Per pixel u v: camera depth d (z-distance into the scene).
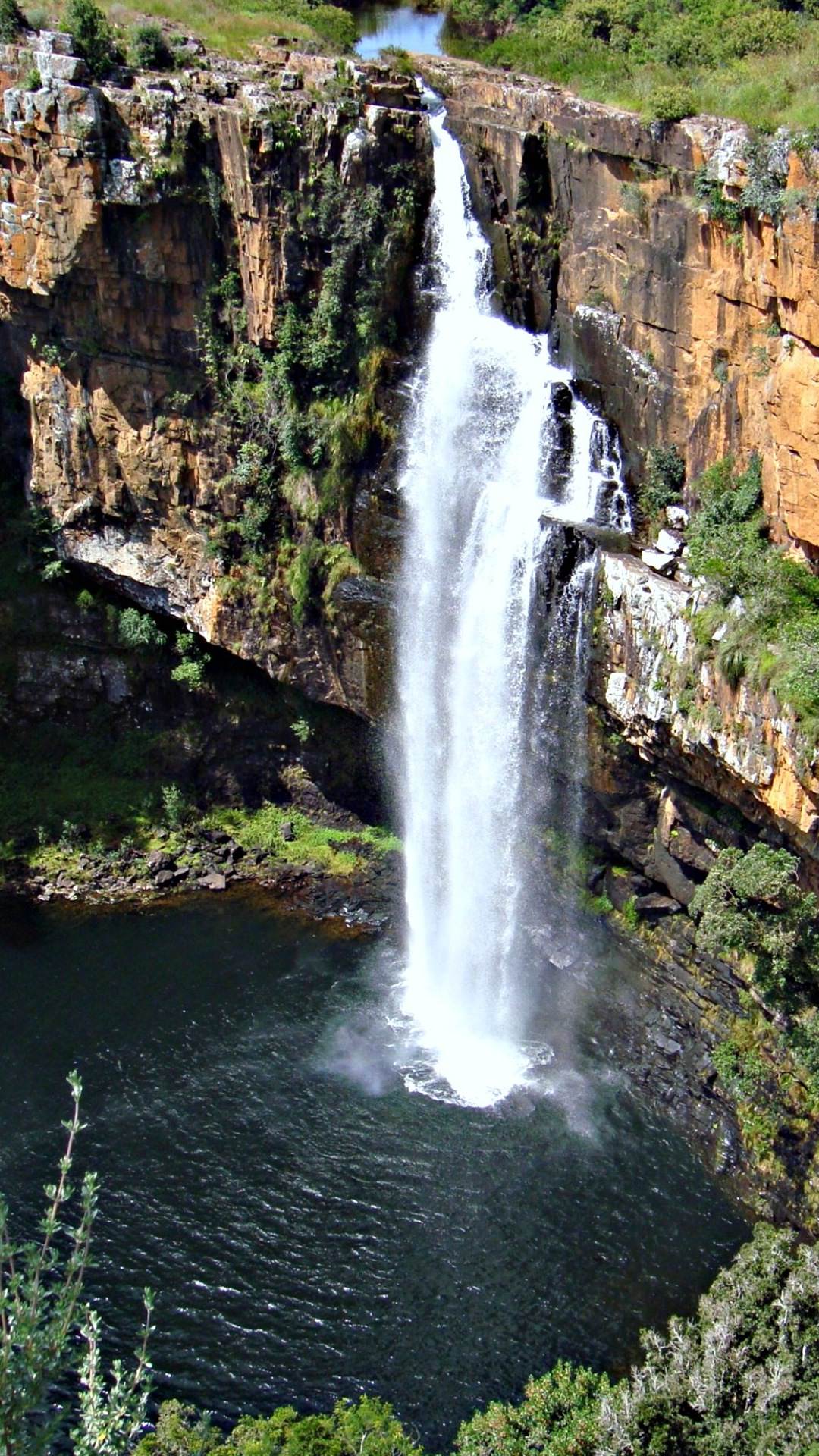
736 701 43.44
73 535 61.66
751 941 43.97
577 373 53.25
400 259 52.41
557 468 52.50
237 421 56.06
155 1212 44.47
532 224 53.31
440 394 53.38
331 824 64.50
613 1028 53.22
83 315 56.66
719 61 54.81
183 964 56.66
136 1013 53.50
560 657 51.19
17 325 58.72
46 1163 46.00
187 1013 53.62
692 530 47.59
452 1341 40.72
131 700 64.81
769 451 44.72
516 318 54.88
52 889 60.84
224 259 54.03
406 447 53.59
